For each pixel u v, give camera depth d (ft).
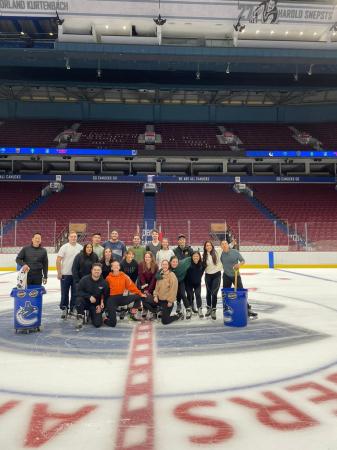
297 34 79.20
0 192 93.35
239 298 20.58
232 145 103.60
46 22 73.61
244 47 81.10
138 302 22.47
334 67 92.38
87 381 12.10
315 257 67.77
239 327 20.43
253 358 14.62
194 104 117.60
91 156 95.35
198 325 21.11
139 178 98.32
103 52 79.46
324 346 16.40
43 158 99.81
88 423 9.15
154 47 79.92
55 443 8.22
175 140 105.70
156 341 17.35
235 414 9.59
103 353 15.35
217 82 102.73
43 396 10.87
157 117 116.37
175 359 14.52
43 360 14.42
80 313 19.97
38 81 100.42
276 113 118.11
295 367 13.47
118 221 71.36
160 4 72.43
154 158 101.40
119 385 11.73
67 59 82.23
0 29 76.95
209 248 23.50
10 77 98.84
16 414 9.68
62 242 67.26
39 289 19.31
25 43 77.30
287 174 107.76
